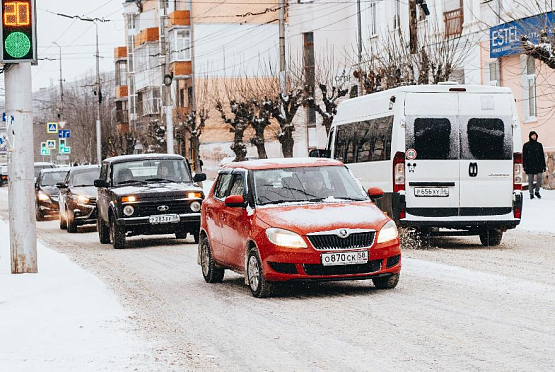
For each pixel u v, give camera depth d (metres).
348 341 10.18
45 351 9.92
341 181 15.07
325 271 13.48
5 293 14.52
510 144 20.48
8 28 16.12
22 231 17.02
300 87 56.44
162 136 79.56
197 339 10.62
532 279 14.89
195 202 24.66
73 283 15.70
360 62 47.25
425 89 20.31
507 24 36.66
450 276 15.61
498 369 8.52
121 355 9.67
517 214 20.50
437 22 41.91
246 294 14.57
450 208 20.31
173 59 86.44
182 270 18.50
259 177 14.94
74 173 32.94
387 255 13.73
